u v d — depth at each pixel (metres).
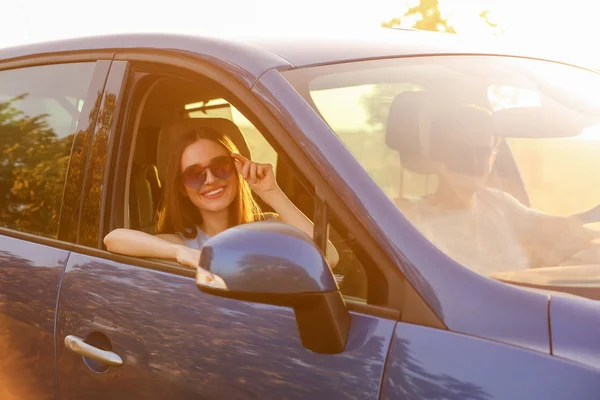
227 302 2.14
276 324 2.02
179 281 2.30
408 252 1.87
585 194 2.51
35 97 3.03
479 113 2.45
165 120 2.94
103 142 2.67
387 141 2.28
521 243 2.29
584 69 2.99
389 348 1.82
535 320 1.74
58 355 2.55
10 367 2.74
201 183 2.78
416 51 2.66
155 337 2.27
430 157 2.30
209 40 2.48
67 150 2.81
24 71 3.15
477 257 2.18
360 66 2.44
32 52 3.15
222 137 2.83
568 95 2.77
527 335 1.72
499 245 2.25
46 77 3.02
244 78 2.27
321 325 1.88
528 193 2.49
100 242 2.59
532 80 2.76
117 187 2.64
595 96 2.81
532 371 1.66
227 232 1.87
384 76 2.44
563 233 2.35
